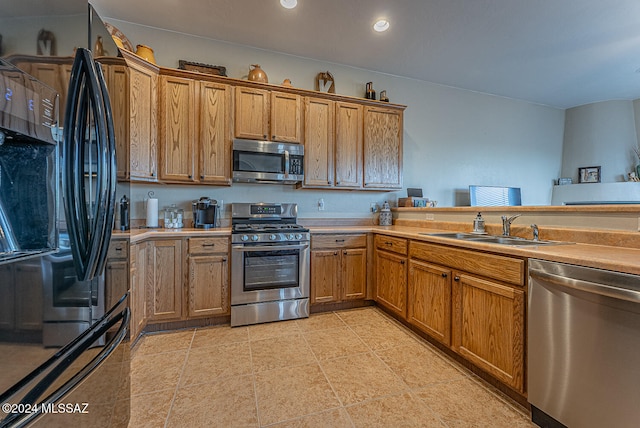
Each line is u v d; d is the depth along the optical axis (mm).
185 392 1630
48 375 804
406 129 3953
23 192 813
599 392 1159
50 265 838
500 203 4277
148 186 2859
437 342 2193
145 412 1467
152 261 2336
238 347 2160
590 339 1189
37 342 777
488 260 1684
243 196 3172
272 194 3291
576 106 5031
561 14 2658
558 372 1308
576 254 1322
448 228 2797
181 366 1893
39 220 837
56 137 877
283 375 1802
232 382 1727
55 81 869
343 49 3236
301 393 1632
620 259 1177
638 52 3326
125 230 1344
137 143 2426
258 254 2604
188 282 2443
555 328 1321
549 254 1350
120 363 1254
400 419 1445
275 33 2938
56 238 870
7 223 785
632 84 4250
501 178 4582
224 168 2789
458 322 1904
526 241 1912
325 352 2092
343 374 1819
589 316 1195
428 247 2195
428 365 1933
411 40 3059
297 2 2475
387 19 2709
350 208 3643
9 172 794
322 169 3146
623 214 1595
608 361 1133
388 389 1678
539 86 4266
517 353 1508
